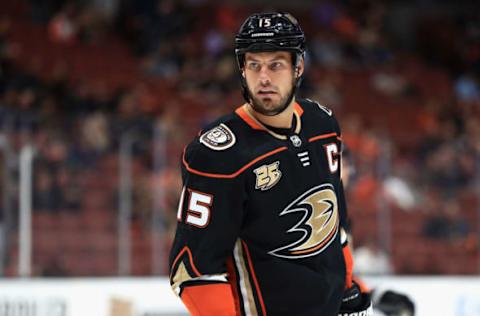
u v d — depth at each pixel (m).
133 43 28.22
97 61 27.03
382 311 9.23
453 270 16.14
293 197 5.43
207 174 5.30
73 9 28.09
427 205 16.09
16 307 12.83
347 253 6.02
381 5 33.88
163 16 28.33
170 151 15.20
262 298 5.48
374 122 26.95
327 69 29.70
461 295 13.84
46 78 23.28
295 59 5.27
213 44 28.41
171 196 15.05
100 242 14.67
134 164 15.03
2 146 14.19
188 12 29.39
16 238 14.09
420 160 16.16
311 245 5.50
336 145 5.79
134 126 15.12
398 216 15.80
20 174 14.21
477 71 32.56
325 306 5.61
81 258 14.50
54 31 27.50
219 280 5.40
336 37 31.58
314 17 32.38
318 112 5.80
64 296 12.97
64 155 14.59
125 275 14.69
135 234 14.88
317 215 5.52
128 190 14.89
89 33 27.98
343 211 5.96
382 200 15.74
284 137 5.46
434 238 16.08
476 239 16.19
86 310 13.03
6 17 27.42
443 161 16.22
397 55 32.50
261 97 5.23
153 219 14.99
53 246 14.30
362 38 31.69
